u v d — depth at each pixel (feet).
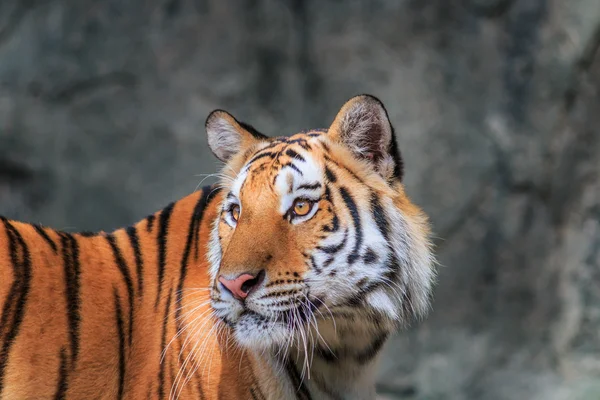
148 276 18.20
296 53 42.32
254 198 16.30
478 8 40.83
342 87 41.83
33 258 17.60
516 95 40.65
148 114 42.01
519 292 40.75
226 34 42.04
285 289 15.75
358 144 16.98
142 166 42.01
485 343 40.68
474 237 40.88
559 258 40.65
